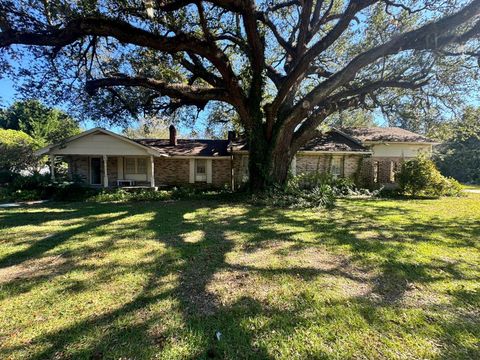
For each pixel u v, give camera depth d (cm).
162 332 228
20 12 774
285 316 250
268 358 197
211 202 1080
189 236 545
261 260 404
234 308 265
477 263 391
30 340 218
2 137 1909
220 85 1229
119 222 686
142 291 303
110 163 1681
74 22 803
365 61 978
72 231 589
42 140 1956
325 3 1270
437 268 373
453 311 261
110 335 224
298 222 683
